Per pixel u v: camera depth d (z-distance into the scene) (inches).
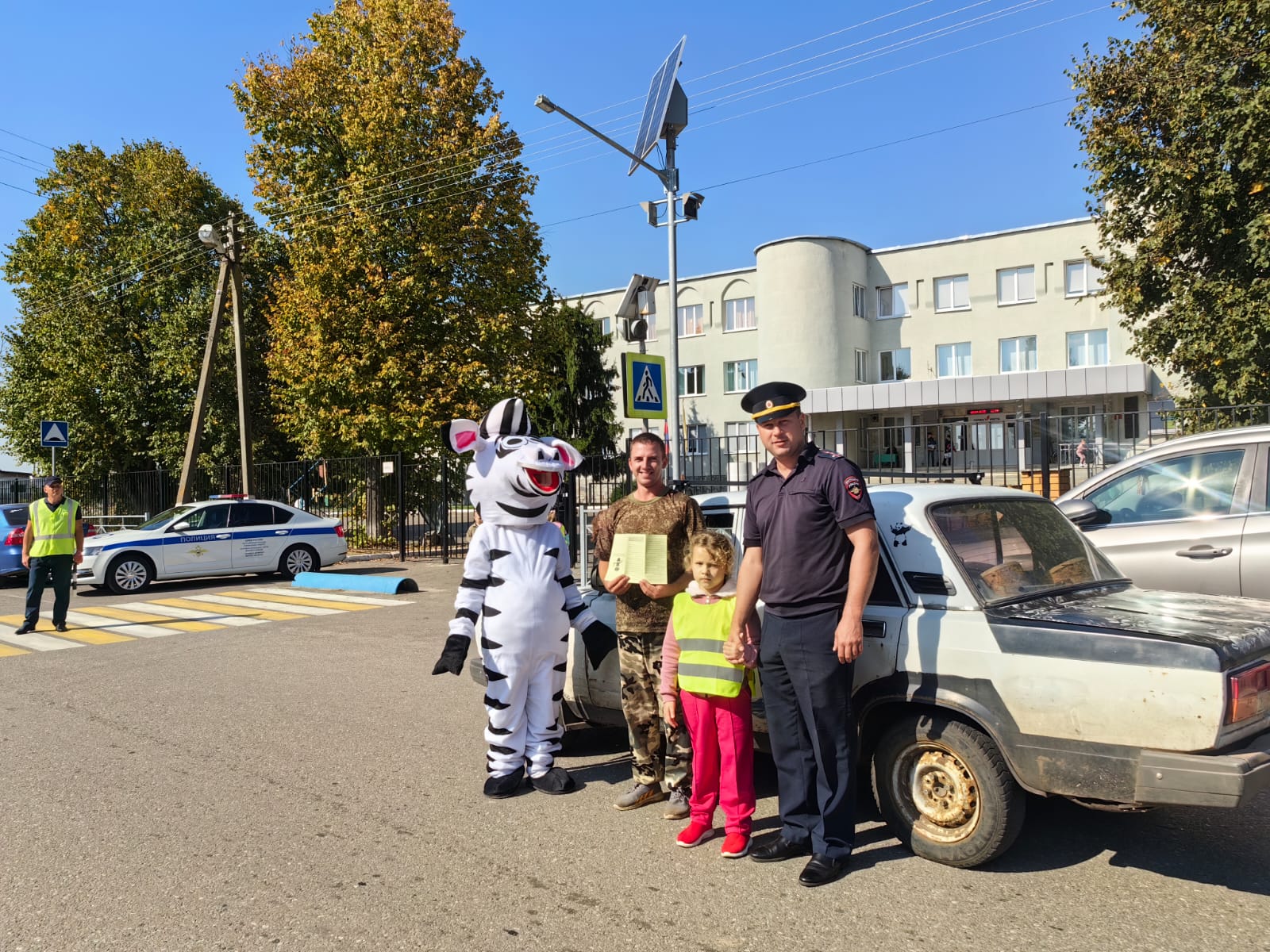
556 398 1162.6
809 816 149.3
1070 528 175.9
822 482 139.6
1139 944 119.0
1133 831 158.4
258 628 410.9
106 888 143.0
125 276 1114.1
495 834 164.1
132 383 1094.4
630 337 416.5
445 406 760.3
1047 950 117.9
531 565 190.1
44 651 361.4
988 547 155.6
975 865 140.6
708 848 156.2
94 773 202.2
